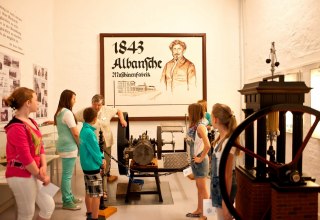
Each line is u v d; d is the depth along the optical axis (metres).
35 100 2.17
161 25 5.33
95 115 2.74
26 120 2.12
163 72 5.32
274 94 1.45
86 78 5.29
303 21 3.20
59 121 3.23
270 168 1.45
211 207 2.11
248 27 5.08
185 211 3.28
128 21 5.30
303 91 1.45
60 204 3.53
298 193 1.31
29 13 4.08
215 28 5.38
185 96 5.34
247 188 1.55
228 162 1.80
